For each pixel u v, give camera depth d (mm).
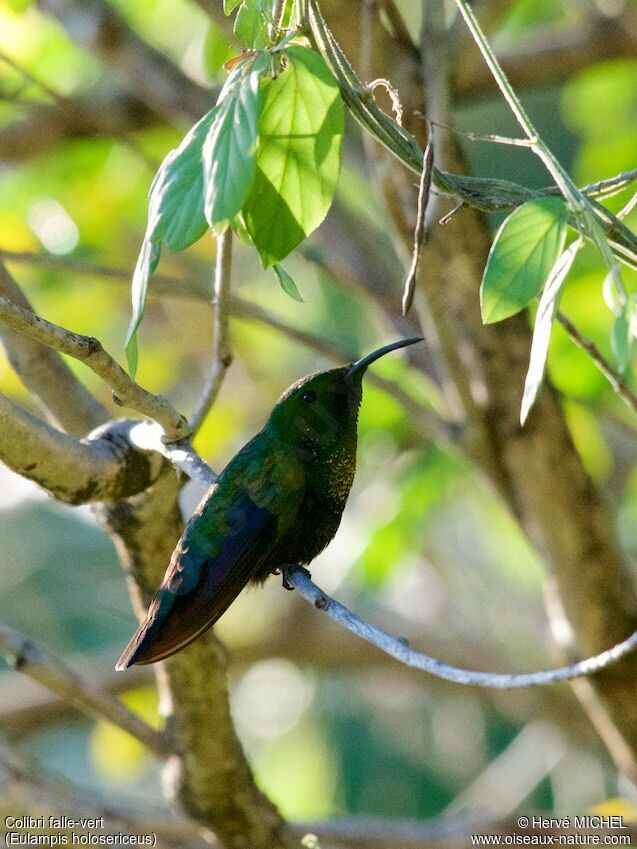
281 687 18125
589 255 10961
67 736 19531
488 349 8812
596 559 9250
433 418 9539
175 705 8414
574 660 9586
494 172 20188
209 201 4707
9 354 7711
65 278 13820
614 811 10617
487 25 8938
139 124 13234
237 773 8680
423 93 8219
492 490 9523
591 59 12828
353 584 14555
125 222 14102
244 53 5227
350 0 8289
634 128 13844
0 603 16906
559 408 9141
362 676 17172
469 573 15539
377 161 8117
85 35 11234
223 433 14734
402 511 13273
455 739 17891
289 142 5520
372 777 18234
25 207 13836
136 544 7719
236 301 9633
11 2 11633
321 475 7422
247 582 7043
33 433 6457
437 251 8250
